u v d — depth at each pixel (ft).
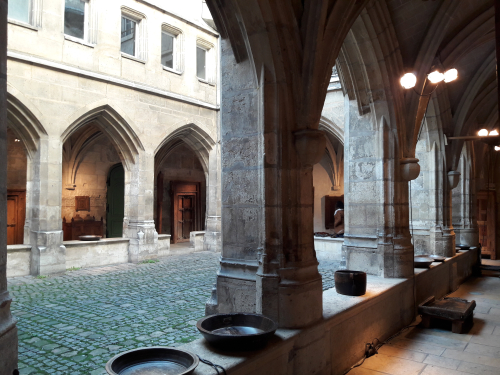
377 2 17.01
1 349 5.45
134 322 18.67
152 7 41.37
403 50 19.71
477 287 28.60
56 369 13.21
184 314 20.04
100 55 36.60
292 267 11.39
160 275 31.53
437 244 27.73
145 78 40.45
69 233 48.06
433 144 28.40
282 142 11.55
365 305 14.53
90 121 37.65
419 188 29.01
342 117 39.14
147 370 8.29
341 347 13.19
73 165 48.52
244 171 13.08
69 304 22.26
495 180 47.50
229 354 9.21
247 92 13.05
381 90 18.69
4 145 5.67
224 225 13.60
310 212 12.10
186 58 44.91
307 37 11.64
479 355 14.85
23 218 45.19
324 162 59.47
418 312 19.04
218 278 13.47
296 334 10.68
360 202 20.01
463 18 21.17
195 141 47.83
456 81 28.25
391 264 18.81
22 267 31.68
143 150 40.19
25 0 32.55
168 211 57.06
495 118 35.96
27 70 31.45
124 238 39.11
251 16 11.30
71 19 37.99
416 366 13.84
